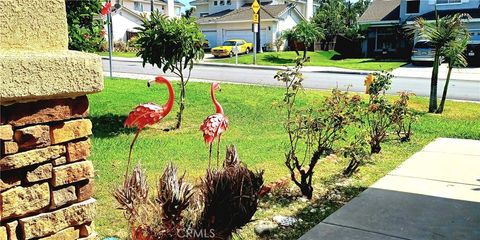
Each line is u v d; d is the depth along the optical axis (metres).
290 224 4.04
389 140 7.72
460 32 10.52
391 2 34.72
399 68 23.16
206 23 37.62
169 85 3.22
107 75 16.75
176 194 2.55
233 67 22.75
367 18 33.25
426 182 5.24
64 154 1.77
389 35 32.22
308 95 12.42
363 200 4.62
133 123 3.13
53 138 1.73
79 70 1.72
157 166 5.85
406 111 7.27
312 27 29.11
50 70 1.63
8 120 1.60
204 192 2.63
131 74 17.70
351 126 8.46
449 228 3.87
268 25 35.31
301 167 5.06
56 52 1.72
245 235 3.79
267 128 8.88
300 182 5.14
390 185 5.13
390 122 7.12
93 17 7.02
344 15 39.69
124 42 36.16
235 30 36.50
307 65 24.81
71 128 1.78
